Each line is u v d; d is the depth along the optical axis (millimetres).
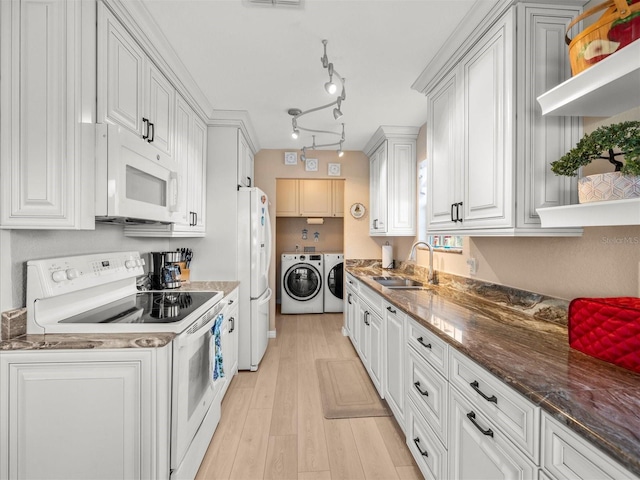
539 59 1351
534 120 1349
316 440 1967
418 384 1635
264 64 2074
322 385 2684
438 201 2029
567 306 1396
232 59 2020
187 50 1919
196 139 2625
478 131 1586
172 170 1883
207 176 2965
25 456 1228
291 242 5848
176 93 2188
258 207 3018
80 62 1233
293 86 2379
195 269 2953
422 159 3180
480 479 1087
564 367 970
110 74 1419
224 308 2189
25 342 1229
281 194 5422
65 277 1429
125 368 1260
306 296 5156
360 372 2941
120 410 1256
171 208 1855
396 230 3312
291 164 4055
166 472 1311
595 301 1061
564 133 1359
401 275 3318
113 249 2053
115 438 1254
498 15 1427
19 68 1179
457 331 1348
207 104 2686
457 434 1238
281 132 3424
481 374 1074
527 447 858
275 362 3188
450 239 2604
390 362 2154
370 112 2859
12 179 1178
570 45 1144
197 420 1655
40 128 1186
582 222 1077
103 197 1298
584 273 1326
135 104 1634
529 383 862
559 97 1146
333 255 5230
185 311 1608
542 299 1536
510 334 1308
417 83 2244
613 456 605
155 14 1598
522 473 878
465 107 1708
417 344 1647
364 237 4145
